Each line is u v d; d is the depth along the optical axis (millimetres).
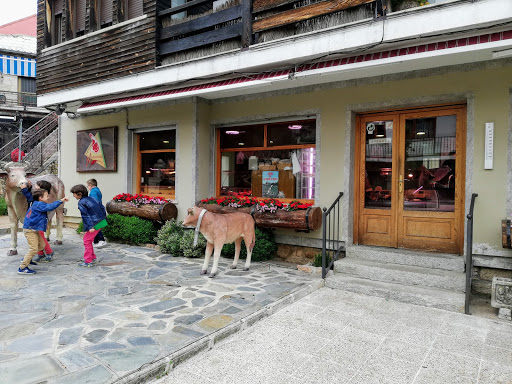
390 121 5977
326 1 5324
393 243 5930
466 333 3771
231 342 3498
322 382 2836
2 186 14203
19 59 21250
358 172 6242
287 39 5562
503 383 2865
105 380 2619
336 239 6188
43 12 9242
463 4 4277
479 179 5020
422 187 5719
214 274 5473
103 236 8102
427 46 4609
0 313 3904
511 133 4828
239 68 6102
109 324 3645
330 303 4617
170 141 8312
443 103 5414
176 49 6984
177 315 3916
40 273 5492
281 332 3742
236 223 5680
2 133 19531
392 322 4039
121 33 7684
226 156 7871
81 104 8961
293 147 6902
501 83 4895
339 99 6168
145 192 8805
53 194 7477
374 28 4863
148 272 5664
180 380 2830
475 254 5027
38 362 2863
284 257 6801
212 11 6555
